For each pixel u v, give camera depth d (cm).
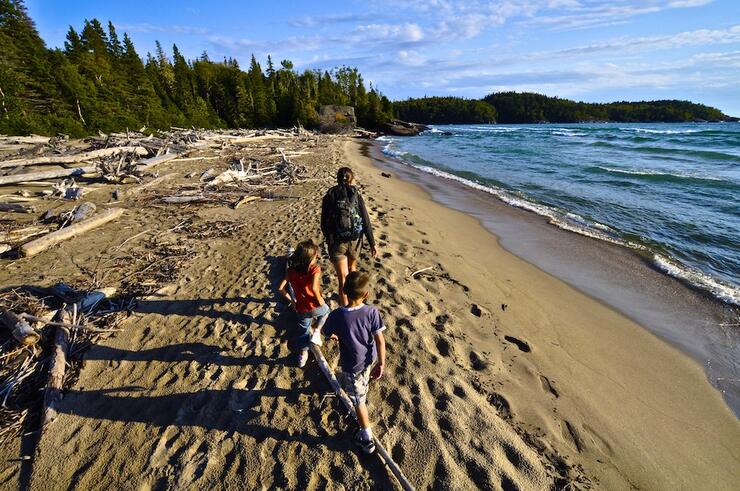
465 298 581
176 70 7331
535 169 2020
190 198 1080
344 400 357
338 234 473
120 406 364
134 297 553
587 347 490
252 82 7669
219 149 2322
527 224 1059
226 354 433
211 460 308
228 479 293
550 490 286
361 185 1440
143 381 395
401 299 550
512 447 319
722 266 762
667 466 321
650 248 857
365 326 306
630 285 688
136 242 772
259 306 528
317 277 395
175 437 330
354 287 302
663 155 2436
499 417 352
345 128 6456
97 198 1110
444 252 783
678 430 363
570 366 445
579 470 307
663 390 419
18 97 2981
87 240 782
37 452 318
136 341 459
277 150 2259
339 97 8581
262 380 393
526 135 5591
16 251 708
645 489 299
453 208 1245
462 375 403
